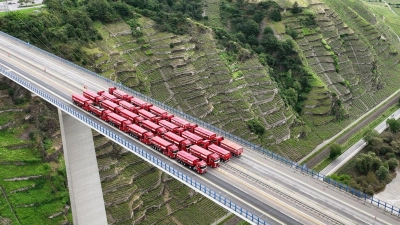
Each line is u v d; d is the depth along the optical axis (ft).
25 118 367.45
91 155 305.53
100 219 312.71
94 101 309.63
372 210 208.64
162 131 264.72
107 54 454.40
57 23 468.75
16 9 484.33
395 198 382.01
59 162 346.74
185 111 432.66
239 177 235.20
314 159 456.45
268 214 202.28
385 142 467.93
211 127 301.43
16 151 340.59
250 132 450.71
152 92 438.81
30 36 445.78
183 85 460.55
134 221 326.65
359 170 423.23
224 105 465.06
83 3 533.55
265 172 241.76
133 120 281.13
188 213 355.15
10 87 386.52
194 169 238.48
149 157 236.84
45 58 408.05
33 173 324.60
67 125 292.81
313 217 201.67
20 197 307.37
